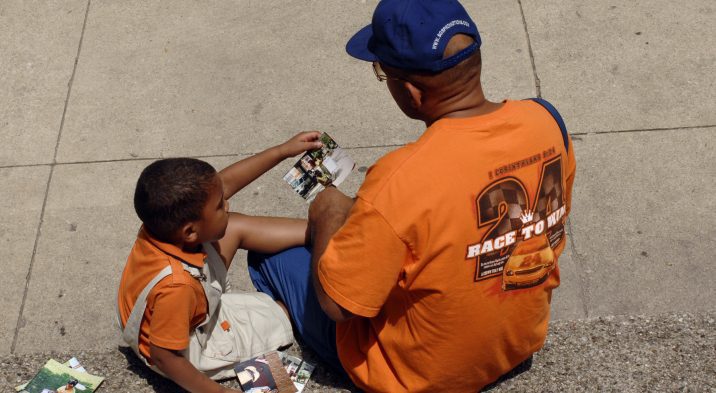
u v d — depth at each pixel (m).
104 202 3.85
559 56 4.36
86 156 4.05
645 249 3.49
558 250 2.52
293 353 3.07
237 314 2.98
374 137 4.06
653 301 3.30
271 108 4.22
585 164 3.86
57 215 3.80
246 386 2.90
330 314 2.40
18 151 4.09
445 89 2.16
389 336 2.50
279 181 3.90
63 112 4.26
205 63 4.45
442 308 2.31
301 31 4.59
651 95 4.14
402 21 2.11
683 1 4.61
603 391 2.89
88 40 4.61
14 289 3.51
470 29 2.14
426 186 2.12
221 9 4.74
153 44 4.56
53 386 3.04
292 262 2.98
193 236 2.60
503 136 2.18
